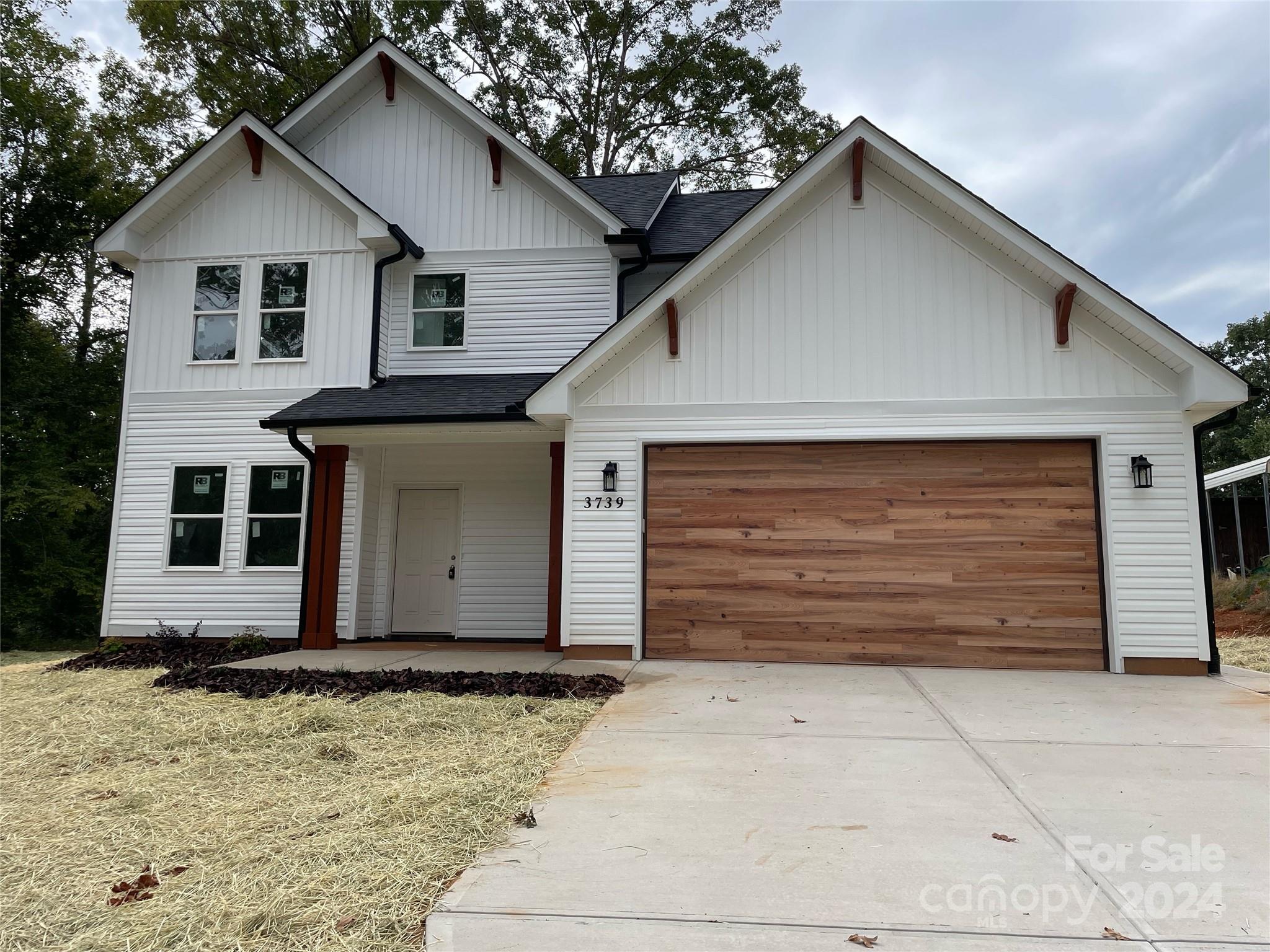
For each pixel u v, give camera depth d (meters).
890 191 9.21
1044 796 4.33
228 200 12.12
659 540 9.30
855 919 2.92
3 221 18.56
